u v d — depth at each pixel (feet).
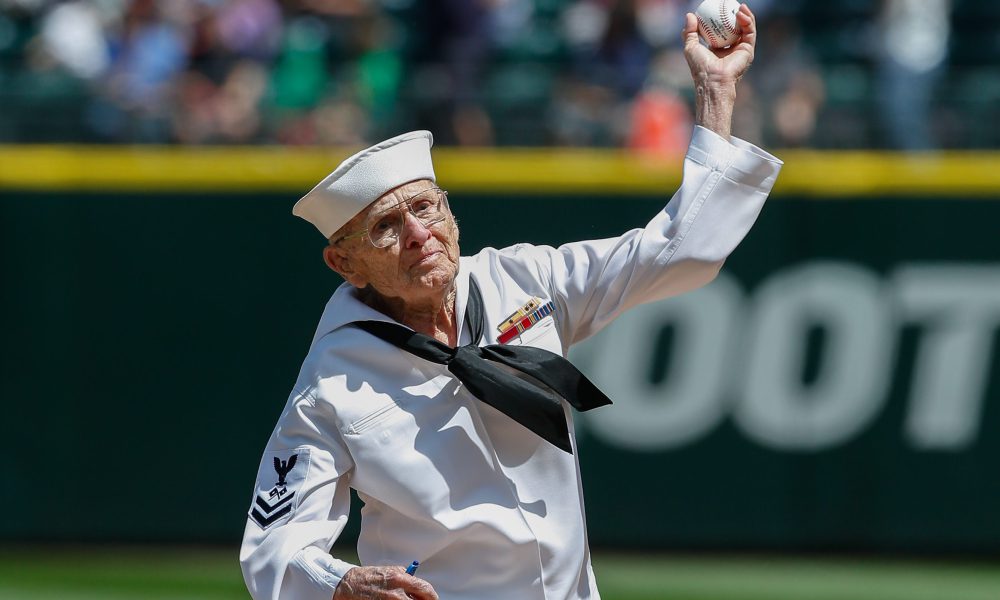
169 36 101.30
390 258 34.63
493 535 34.76
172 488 91.25
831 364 87.20
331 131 91.91
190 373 90.74
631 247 36.32
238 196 90.02
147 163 90.43
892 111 89.35
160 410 91.04
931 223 86.12
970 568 85.71
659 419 88.38
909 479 86.89
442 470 34.63
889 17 101.60
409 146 34.81
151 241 90.58
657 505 88.53
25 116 92.27
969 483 86.38
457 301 36.22
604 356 88.58
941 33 102.06
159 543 91.97
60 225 90.79
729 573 84.84
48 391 91.45
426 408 34.81
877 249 86.58
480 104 91.71
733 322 87.71
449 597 35.01
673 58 96.43
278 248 89.92
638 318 88.17
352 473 35.37
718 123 36.55
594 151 90.79
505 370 35.60
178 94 94.27
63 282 91.09
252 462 90.58
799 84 90.68
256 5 103.24
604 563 87.20
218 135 92.12
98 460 91.56
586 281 36.81
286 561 33.68
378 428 34.58
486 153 89.20
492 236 88.17
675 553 88.84
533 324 36.24
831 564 86.84
